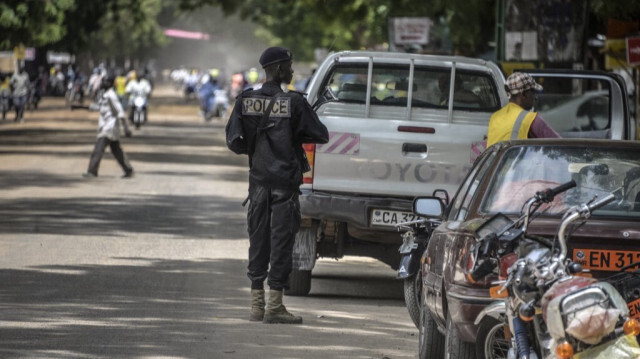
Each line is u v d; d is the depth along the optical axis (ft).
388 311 81.15
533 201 44.19
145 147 256.11
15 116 375.45
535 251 41.24
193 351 63.98
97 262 97.25
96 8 445.78
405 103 86.28
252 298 74.90
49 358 61.05
